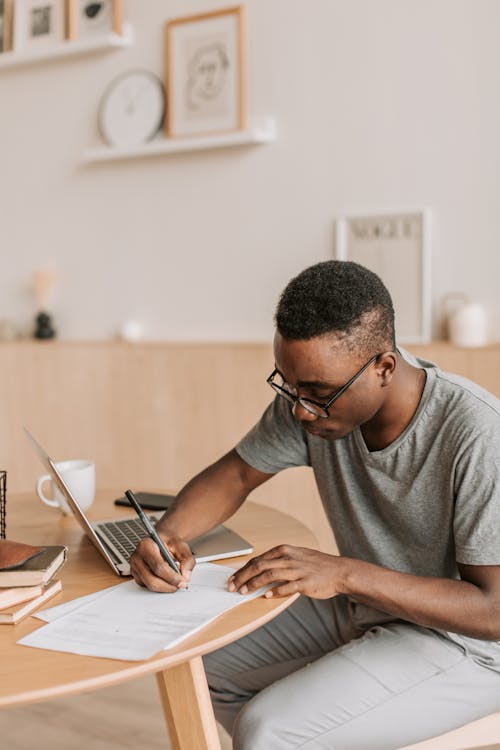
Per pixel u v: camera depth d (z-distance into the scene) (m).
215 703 1.52
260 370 2.71
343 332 1.12
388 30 2.48
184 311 2.96
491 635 1.13
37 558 1.14
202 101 2.80
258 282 2.79
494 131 2.36
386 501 1.32
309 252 2.69
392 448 1.27
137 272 3.04
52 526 1.52
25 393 3.21
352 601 1.46
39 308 3.25
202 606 1.10
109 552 1.32
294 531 1.45
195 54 2.80
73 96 3.10
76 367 3.09
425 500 1.28
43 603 1.13
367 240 2.56
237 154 2.78
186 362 2.85
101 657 0.96
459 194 2.43
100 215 3.10
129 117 2.95
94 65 3.04
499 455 1.18
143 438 2.98
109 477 3.07
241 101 2.71
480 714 1.27
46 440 3.19
